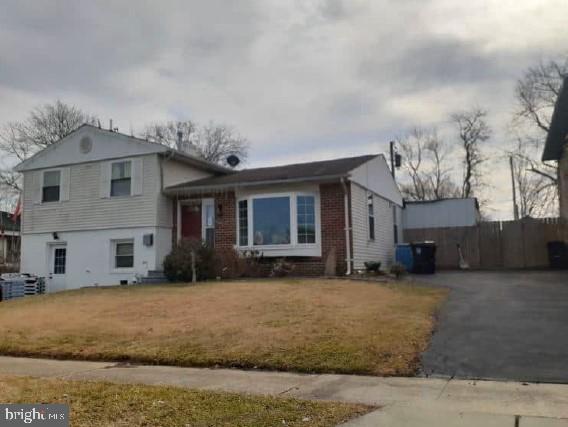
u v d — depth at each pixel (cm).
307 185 1744
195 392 589
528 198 4084
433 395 564
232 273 1706
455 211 2616
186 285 1523
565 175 2097
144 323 1020
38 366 793
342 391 592
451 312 1016
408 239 2508
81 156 2058
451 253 2414
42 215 2117
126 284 1823
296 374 688
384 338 805
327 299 1139
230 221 1845
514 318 935
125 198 1952
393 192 2425
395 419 481
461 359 709
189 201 1938
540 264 2266
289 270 1695
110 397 566
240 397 564
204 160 2081
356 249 1750
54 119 3756
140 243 1905
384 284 1408
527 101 3206
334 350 757
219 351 800
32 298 1487
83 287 1831
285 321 947
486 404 524
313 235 1720
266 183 1741
